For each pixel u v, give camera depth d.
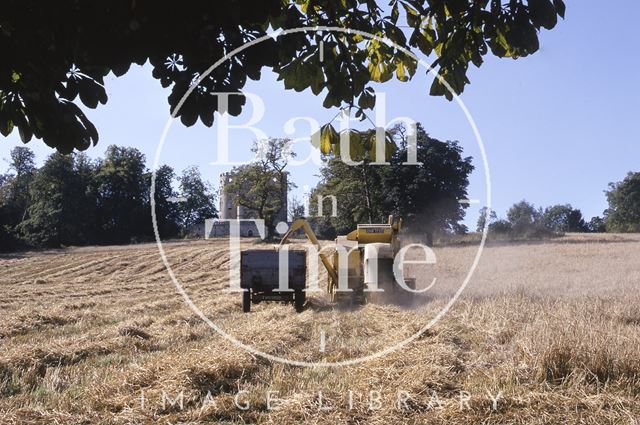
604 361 7.49
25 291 27.59
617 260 33.97
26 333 14.03
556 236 61.75
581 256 36.84
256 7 3.17
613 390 7.00
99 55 3.11
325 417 6.39
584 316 11.56
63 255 59.06
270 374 8.26
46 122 3.44
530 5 3.48
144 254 52.72
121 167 87.12
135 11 3.04
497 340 10.00
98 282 35.12
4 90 3.31
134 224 86.88
